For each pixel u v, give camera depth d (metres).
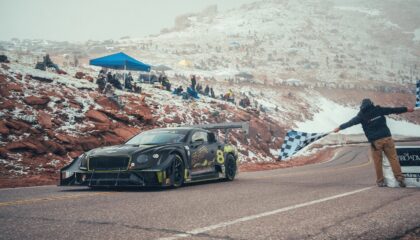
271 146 26.23
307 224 4.16
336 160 22.70
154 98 23.41
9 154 12.20
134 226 4.07
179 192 7.00
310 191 7.03
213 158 8.97
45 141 13.28
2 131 12.92
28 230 3.89
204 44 154.50
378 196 6.25
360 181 9.07
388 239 3.55
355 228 3.96
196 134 8.80
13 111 14.40
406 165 7.46
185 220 4.39
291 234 3.72
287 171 13.73
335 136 51.81
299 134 7.41
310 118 60.38
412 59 161.50
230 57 131.88
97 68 52.56
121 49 133.12
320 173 12.02
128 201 5.88
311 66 131.12
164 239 3.53
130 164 7.05
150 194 6.72
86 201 5.91
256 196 6.39
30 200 6.04
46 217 4.59
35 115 14.73
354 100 83.94
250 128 25.61
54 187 8.41
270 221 4.32
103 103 18.47
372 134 7.47
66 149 13.73
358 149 34.78
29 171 11.70
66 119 15.62
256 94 65.94
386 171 7.66
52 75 20.23
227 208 5.20
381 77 127.81
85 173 7.31
